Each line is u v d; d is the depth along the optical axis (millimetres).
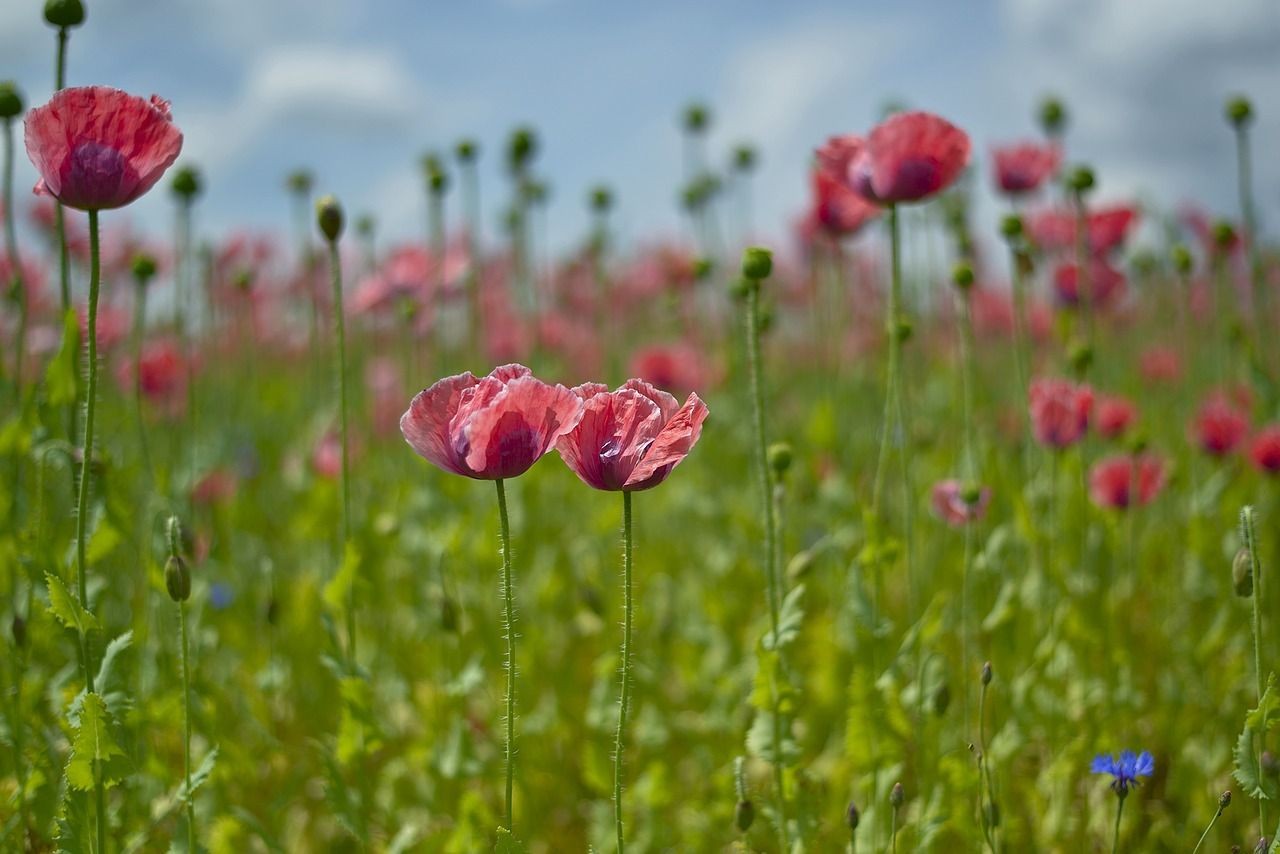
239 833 1730
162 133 1524
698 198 2900
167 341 2760
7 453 1733
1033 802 1842
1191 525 2090
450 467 1492
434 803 1868
